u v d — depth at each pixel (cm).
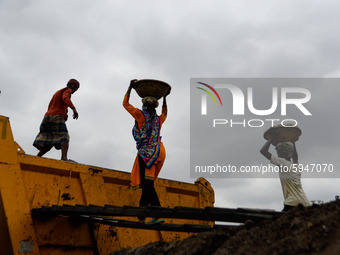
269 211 487
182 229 588
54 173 695
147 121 640
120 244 733
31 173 672
